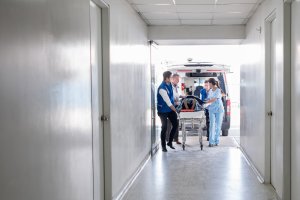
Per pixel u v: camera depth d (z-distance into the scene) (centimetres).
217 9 551
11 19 164
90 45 316
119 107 426
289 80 358
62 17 228
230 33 696
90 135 292
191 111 727
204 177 515
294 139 344
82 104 270
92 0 346
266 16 450
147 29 688
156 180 502
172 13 581
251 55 597
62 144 225
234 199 408
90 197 290
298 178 329
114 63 403
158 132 799
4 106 157
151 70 718
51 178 207
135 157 530
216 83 796
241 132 736
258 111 516
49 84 205
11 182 162
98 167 365
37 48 190
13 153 164
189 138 934
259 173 508
